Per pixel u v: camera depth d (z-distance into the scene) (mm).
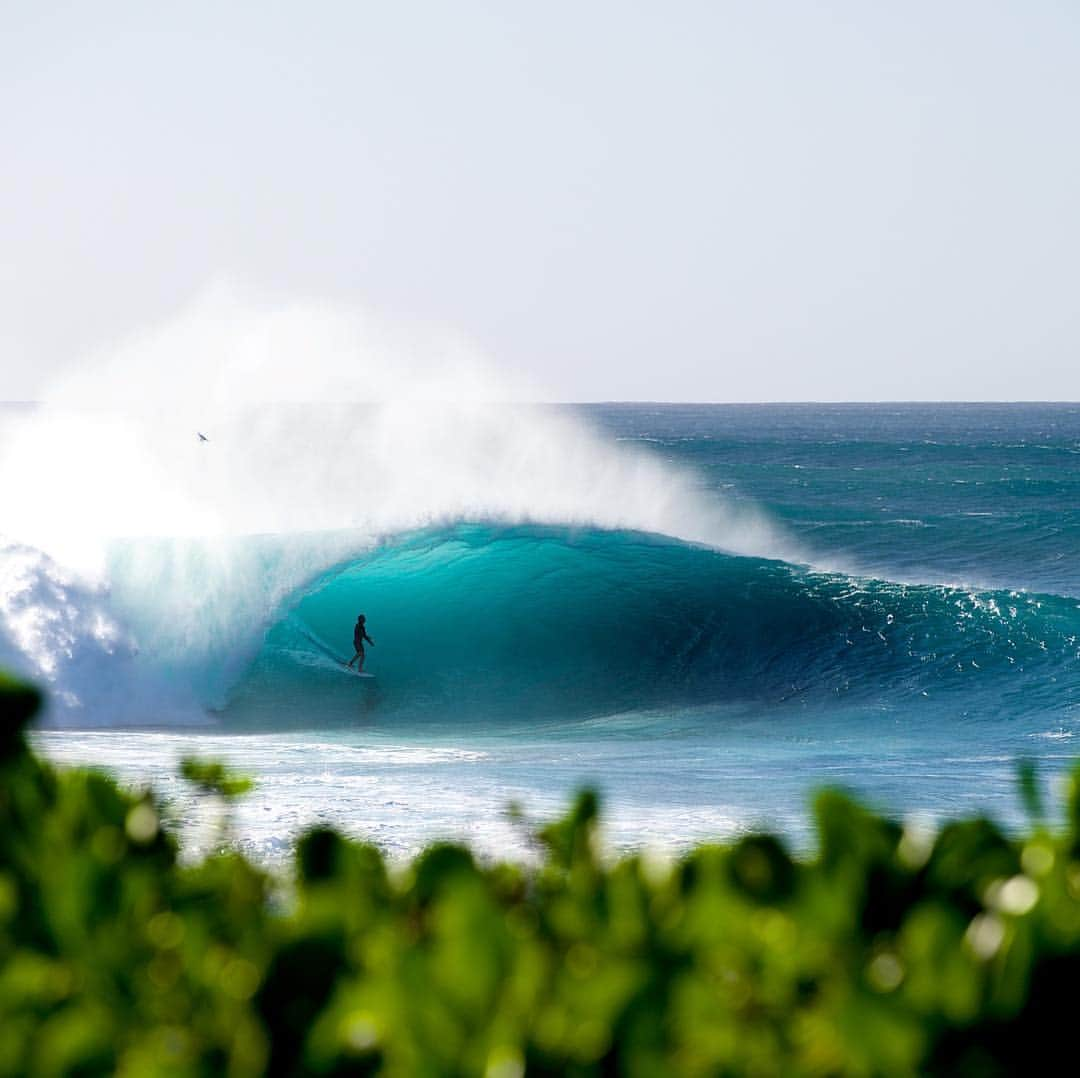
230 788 12383
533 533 107438
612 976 6777
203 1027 7230
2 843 9039
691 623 98562
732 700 90438
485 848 36625
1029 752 70000
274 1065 7055
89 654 84812
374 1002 6820
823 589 102062
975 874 7941
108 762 59219
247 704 88000
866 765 63438
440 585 99875
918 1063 6477
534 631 96812
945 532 194125
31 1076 6902
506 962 6949
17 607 84375
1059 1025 6574
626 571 104000
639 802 49219
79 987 7512
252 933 7949
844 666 94938
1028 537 189375
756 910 7727
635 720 85500
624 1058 6477
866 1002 6539
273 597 92500
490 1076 6434
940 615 99062
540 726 84125
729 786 54406
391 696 90375
